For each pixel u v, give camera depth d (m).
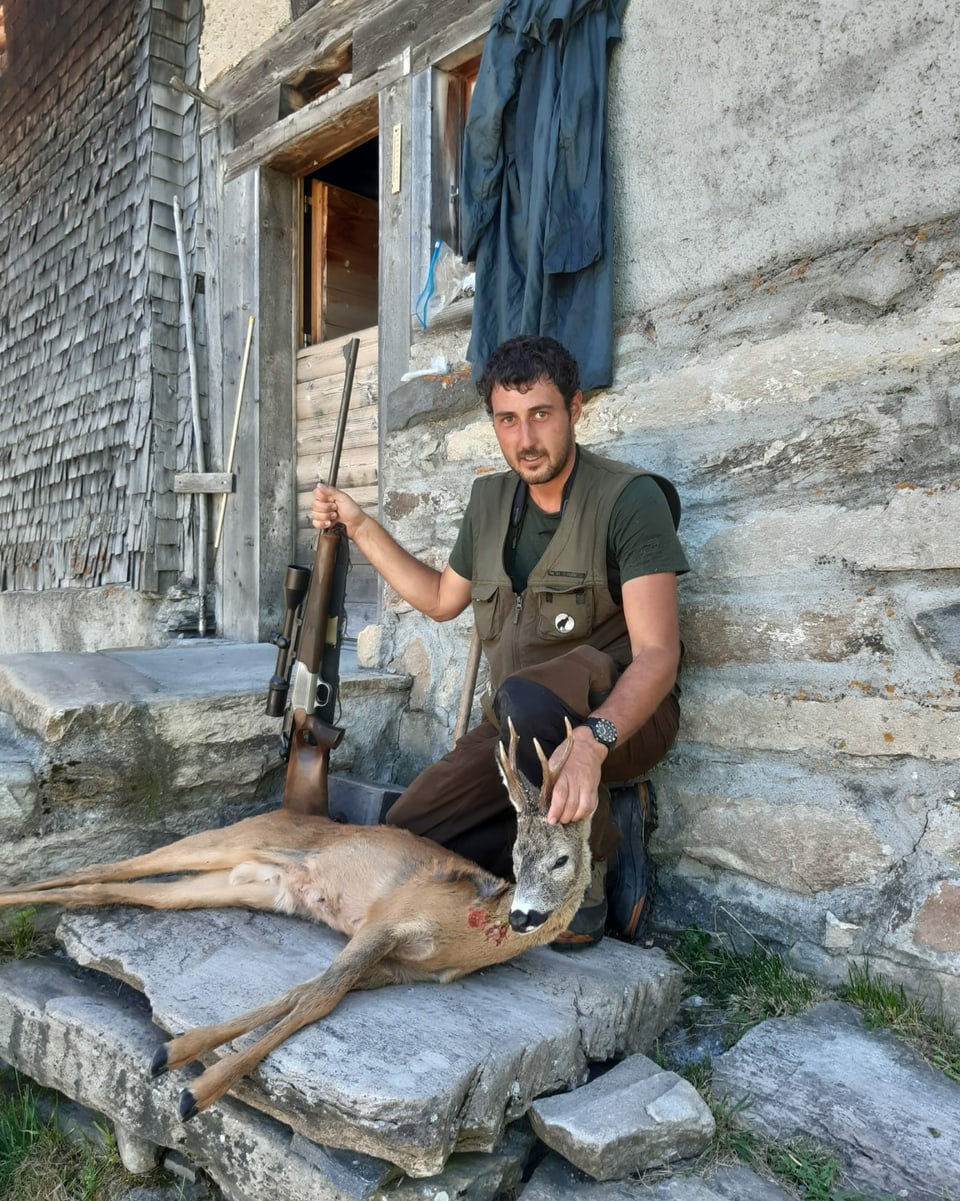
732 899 2.99
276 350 5.58
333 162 6.05
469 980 2.42
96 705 3.12
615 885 2.93
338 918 2.62
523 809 2.14
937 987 2.51
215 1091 1.88
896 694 2.67
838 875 2.73
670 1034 2.57
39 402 7.48
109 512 6.44
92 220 6.73
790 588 2.91
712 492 3.12
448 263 4.18
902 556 2.66
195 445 5.88
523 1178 2.08
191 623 5.91
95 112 6.72
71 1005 2.50
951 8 2.60
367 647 4.28
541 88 3.39
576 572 2.69
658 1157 2.05
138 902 2.77
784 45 2.95
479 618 2.94
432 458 4.12
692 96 3.18
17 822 2.99
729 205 3.10
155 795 3.28
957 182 2.60
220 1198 2.23
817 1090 2.21
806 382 2.90
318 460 5.52
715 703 3.04
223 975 2.37
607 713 2.29
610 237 3.32
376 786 3.67
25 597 7.57
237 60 5.59
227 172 5.68
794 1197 1.98
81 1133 2.47
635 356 3.37
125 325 6.29
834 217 2.85
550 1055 2.15
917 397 2.67
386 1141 1.83
